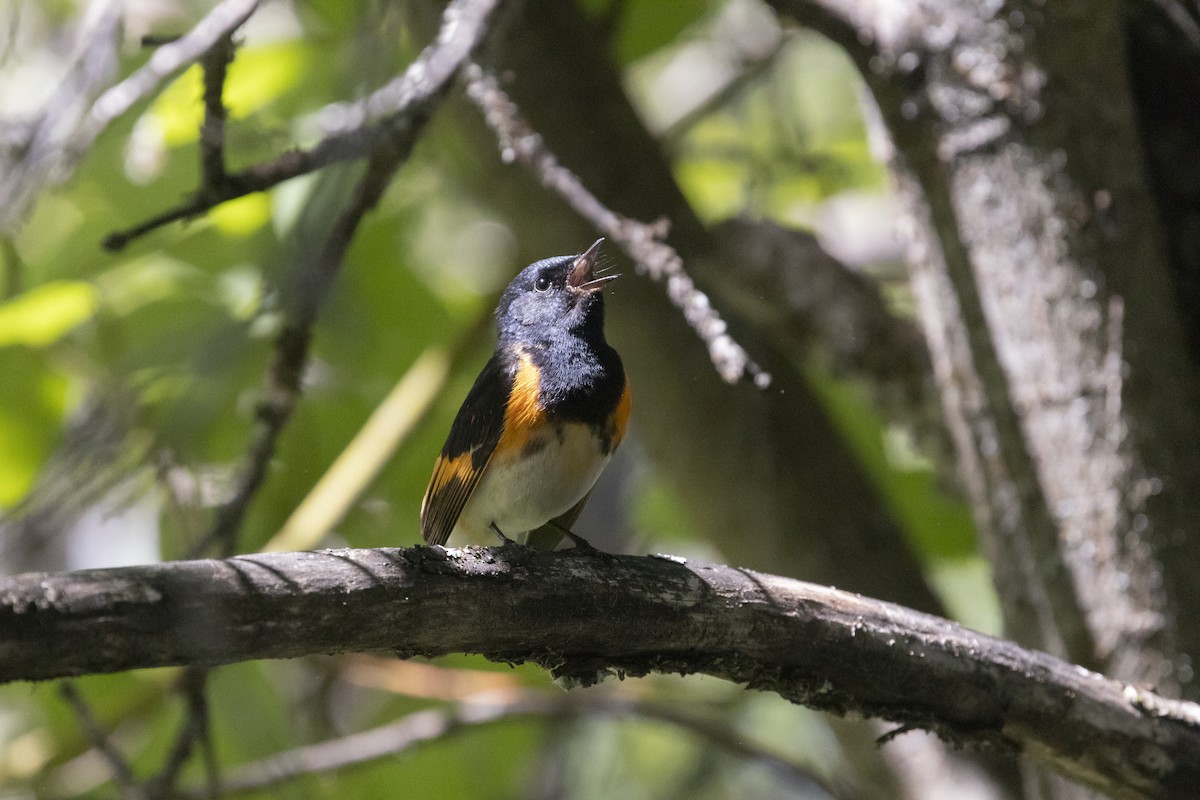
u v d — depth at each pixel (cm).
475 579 517
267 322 712
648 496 1333
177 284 976
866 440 1247
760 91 1404
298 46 1008
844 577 985
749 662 586
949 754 975
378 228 1136
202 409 520
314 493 1069
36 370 1024
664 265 641
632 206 986
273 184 551
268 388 670
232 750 1108
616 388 807
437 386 1083
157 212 1014
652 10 1182
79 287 942
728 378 612
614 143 991
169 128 909
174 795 736
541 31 976
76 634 418
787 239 1001
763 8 1250
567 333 805
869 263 1377
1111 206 769
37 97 925
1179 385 771
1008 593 798
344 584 482
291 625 469
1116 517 748
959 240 786
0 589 409
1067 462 759
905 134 801
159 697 1090
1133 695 635
